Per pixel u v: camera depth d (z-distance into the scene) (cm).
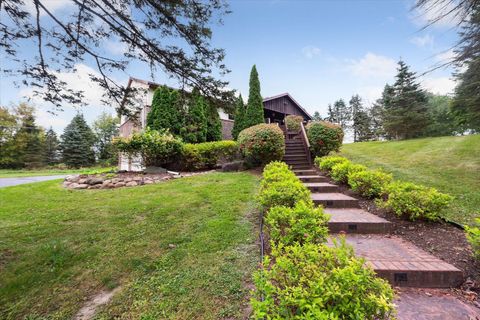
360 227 326
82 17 326
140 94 423
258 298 178
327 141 840
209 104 449
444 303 184
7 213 438
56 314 191
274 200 329
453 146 883
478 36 346
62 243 307
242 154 870
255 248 279
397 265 222
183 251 279
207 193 533
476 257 230
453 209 404
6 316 190
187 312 182
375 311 117
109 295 212
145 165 859
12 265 259
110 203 493
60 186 718
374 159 877
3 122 2206
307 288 126
